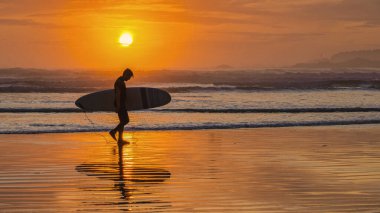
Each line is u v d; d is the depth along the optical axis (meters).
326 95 55.81
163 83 87.88
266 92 59.94
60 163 17.25
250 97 52.31
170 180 14.47
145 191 13.05
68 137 24.19
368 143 22.42
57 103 42.19
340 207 11.40
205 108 39.88
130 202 11.90
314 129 27.86
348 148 20.89
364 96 54.69
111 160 17.95
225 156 18.84
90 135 24.98
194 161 17.75
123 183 14.05
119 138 22.17
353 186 13.55
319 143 22.41
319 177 14.80
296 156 18.80
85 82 71.25
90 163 17.33
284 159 18.11
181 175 15.20
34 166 16.59
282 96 54.03
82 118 32.06
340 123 30.86
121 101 22.22
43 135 24.80
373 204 11.66
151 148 20.89
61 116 32.91
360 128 28.42
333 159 18.08
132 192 12.94
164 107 40.53
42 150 20.16
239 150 20.34
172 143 22.34
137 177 14.91
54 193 12.73
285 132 26.44
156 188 13.41
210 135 25.12
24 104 41.00
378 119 32.81
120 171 15.86
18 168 16.19
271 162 17.47
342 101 48.19
